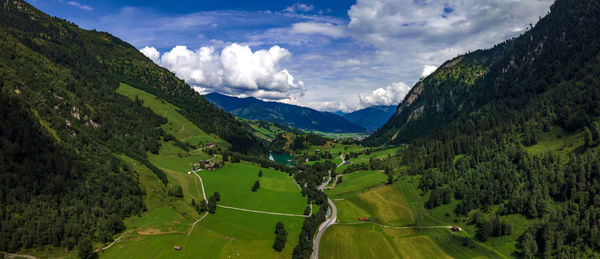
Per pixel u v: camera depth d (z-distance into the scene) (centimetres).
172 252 13438
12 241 11400
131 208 15950
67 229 12731
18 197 12888
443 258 14850
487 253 15038
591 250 13062
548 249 13500
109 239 13475
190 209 18400
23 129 15262
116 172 18125
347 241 16662
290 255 14762
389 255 15200
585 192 15525
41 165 14688
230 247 14688
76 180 15488
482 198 18962
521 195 17238
